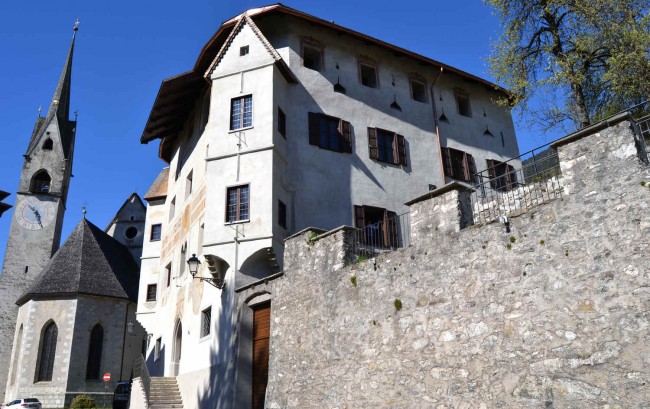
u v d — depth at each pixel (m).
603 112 21.23
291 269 17.16
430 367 11.96
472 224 12.72
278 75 24.77
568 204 10.42
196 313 24.45
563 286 10.08
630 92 19.25
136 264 56.69
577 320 9.73
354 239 15.74
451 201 12.66
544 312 10.23
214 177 23.28
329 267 15.59
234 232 21.94
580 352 9.53
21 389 41.44
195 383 23.00
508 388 10.41
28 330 43.12
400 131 28.02
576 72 20.30
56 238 59.75
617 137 10.02
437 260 12.53
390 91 28.58
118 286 46.97
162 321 30.27
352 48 28.16
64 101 66.94
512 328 10.66
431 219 13.01
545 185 12.37
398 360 12.73
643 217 9.33
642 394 8.62
